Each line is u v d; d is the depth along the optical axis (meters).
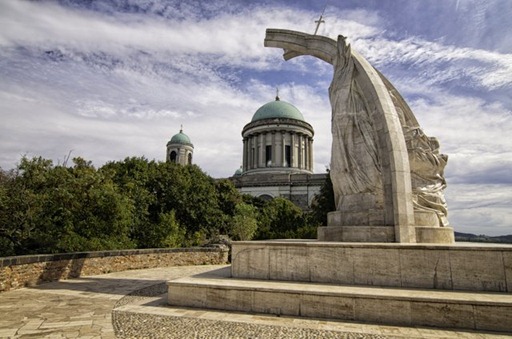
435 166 12.29
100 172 25.81
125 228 25.08
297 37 14.37
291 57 15.07
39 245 20.02
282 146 79.75
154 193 37.41
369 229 10.41
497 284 7.99
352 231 10.69
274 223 37.25
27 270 13.74
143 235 30.97
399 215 9.96
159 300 10.55
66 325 8.08
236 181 76.88
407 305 7.46
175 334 7.19
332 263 9.16
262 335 6.98
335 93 12.76
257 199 64.31
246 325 7.60
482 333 6.82
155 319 8.33
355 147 11.88
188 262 23.31
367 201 11.30
